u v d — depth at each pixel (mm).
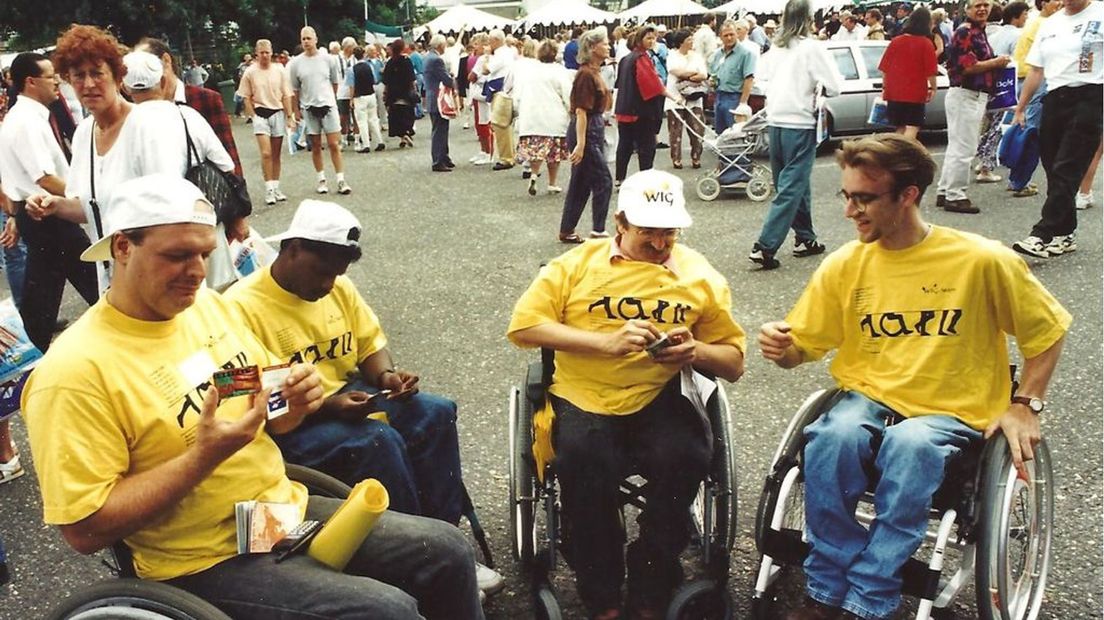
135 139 3707
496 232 8008
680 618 2664
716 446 2766
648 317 2768
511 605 2986
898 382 2697
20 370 3766
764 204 8656
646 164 8961
